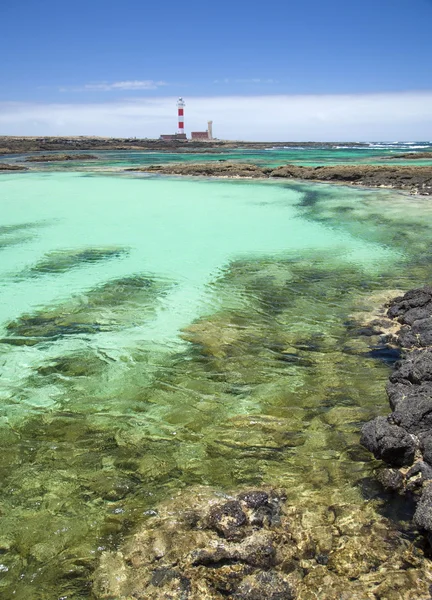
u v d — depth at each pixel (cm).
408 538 411
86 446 541
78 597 363
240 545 400
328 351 769
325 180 3059
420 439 522
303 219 1836
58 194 2505
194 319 902
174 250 1401
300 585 370
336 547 402
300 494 464
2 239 1525
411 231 1603
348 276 1162
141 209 2069
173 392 651
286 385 669
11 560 394
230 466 507
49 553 400
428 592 363
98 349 778
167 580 373
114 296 1025
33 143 9469
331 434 562
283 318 905
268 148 11362
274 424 580
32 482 484
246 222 1794
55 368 718
